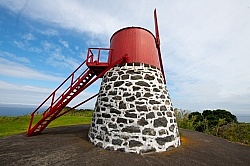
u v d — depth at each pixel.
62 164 5.18
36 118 19.34
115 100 7.21
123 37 8.40
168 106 7.76
